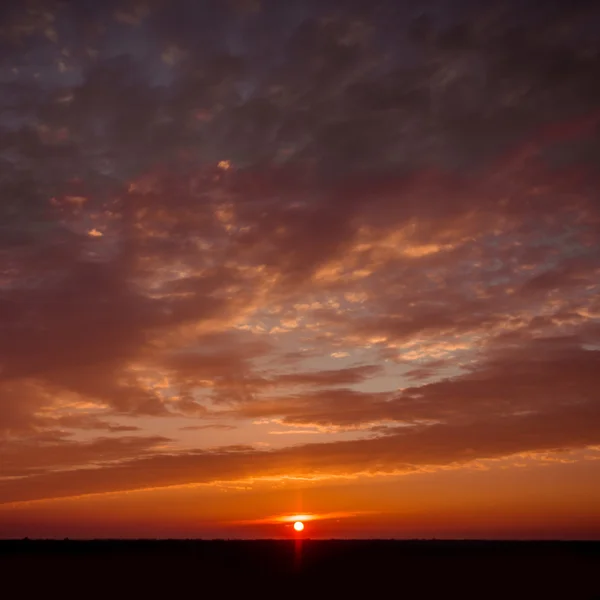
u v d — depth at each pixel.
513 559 80.50
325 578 54.53
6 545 122.56
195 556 89.69
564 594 42.88
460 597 41.34
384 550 103.81
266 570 63.88
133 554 97.62
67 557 88.81
